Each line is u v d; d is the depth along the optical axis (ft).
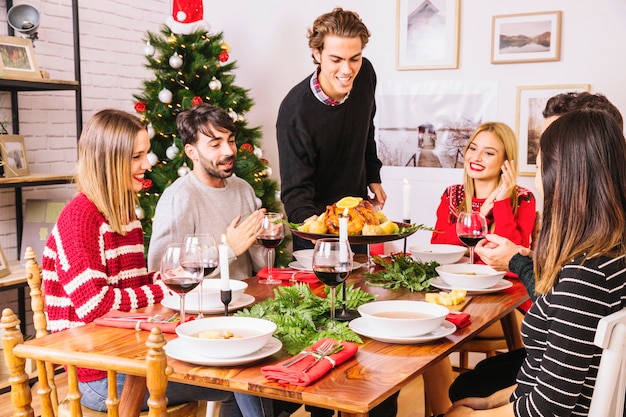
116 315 6.35
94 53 15.05
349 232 7.68
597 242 4.69
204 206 9.30
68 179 12.87
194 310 6.53
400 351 5.46
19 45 12.37
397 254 8.84
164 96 13.57
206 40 14.12
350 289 7.06
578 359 4.64
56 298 7.11
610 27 12.50
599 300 4.62
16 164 12.53
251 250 9.61
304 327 5.87
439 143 14.14
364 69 10.82
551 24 12.91
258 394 4.75
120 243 7.27
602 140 4.81
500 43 13.37
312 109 10.32
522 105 13.29
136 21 16.03
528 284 6.61
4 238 13.47
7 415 10.57
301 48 15.56
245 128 14.65
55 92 14.19
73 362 4.76
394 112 14.51
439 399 9.02
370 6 14.57
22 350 4.99
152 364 4.20
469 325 6.17
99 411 6.61
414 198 14.49
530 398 4.86
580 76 12.80
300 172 10.43
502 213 9.95
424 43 14.08
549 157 5.02
